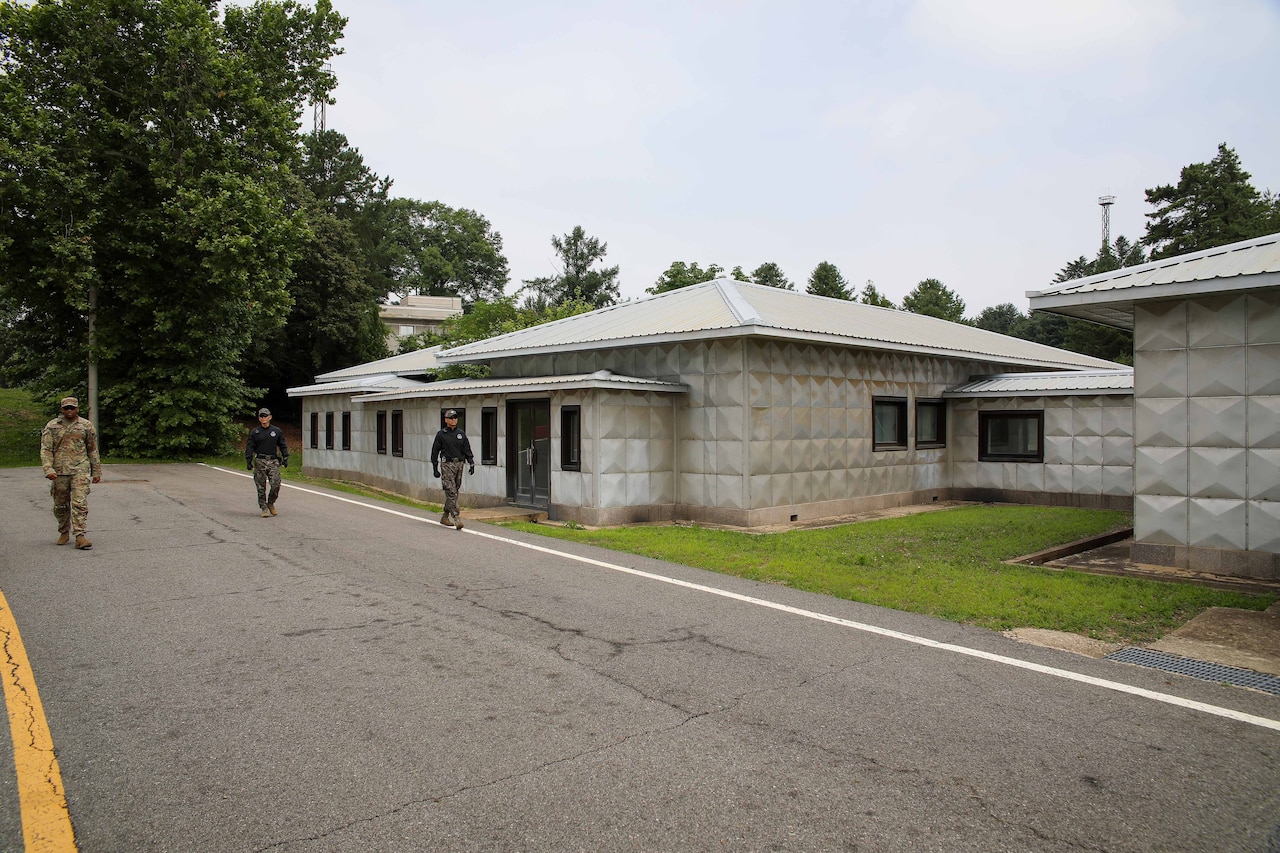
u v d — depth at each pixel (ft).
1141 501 30.66
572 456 44.70
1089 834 10.89
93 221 73.26
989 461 58.39
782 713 15.06
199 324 83.87
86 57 74.38
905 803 11.68
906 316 70.23
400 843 10.41
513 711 15.03
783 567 28.96
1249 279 26.68
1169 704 15.70
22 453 85.25
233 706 15.11
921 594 24.71
